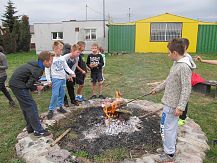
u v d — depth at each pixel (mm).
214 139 4281
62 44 5125
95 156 3611
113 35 23125
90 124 4680
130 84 8680
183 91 3061
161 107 5691
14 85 4055
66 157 3529
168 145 3428
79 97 6328
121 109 5133
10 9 30062
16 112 5785
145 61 15648
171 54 3211
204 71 11828
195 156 3537
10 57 21188
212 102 6520
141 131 4363
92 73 6711
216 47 22297
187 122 4828
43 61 4094
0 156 3777
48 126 4629
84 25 23484
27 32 28562
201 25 22047
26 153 3699
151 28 22562
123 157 3576
